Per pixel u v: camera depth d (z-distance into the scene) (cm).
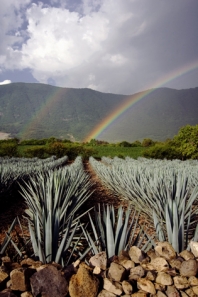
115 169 983
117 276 186
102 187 1033
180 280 190
